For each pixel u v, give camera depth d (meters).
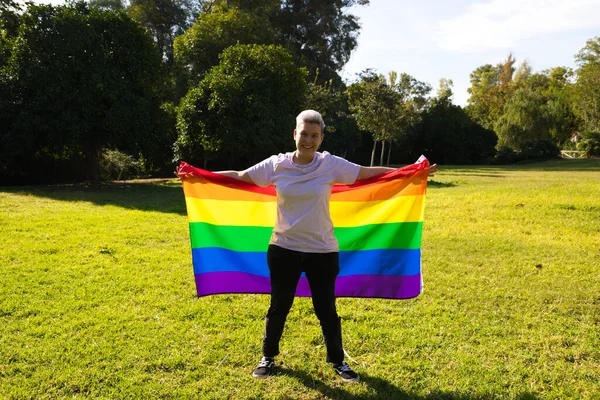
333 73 47.56
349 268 4.30
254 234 4.24
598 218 10.32
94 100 19.12
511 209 11.50
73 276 6.28
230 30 32.06
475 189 16.27
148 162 26.42
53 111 18.89
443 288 5.90
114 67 20.00
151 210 12.43
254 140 21.66
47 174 24.08
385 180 3.99
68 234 8.91
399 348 4.28
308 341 4.39
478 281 6.20
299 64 41.38
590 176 25.30
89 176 22.34
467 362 4.04
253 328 4.65
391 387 3.65
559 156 53.06
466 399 3.51
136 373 3.79
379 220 4.18
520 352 4.21
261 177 3.72
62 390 3.54
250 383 3.69
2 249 7.59
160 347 4.22
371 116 35.34
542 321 4.91
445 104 57.41
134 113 19.72
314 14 47.84
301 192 3.46
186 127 22.53
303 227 3.48
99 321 4.77
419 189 4.07
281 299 3.64
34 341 4.31
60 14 19.12
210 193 4.15
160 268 6.72
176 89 31.34
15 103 19.28
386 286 4.25
